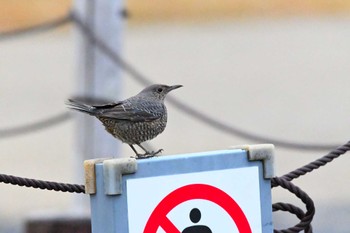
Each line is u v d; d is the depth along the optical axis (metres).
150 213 5.38
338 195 16.27
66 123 21.44
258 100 24.67
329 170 17.59
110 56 11.17
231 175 5.57
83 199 11.20
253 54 32.12
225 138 20.20
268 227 5.62
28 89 26.39
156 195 5.39
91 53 11.42
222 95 25.62
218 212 5.52
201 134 20.50
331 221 15.10
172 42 34.88
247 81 27.66
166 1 38.34
